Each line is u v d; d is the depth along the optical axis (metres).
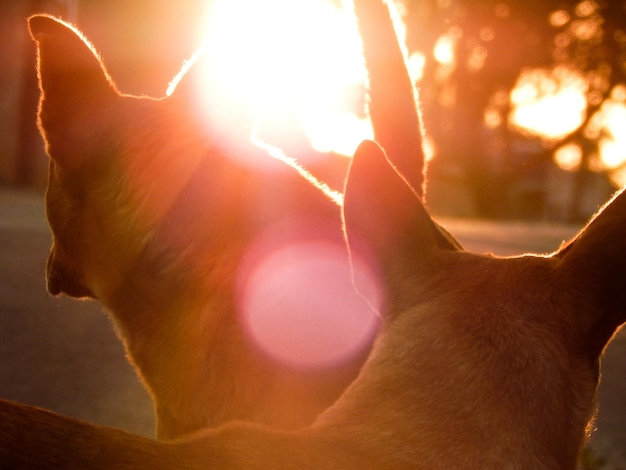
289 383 2.97
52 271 3.53
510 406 2.34
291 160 3.37
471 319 2.46
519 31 36.16
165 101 3.34
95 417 6.25
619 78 34.81
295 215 3.17
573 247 2.52
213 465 2.25
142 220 3.17
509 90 39.06
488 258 2.63
